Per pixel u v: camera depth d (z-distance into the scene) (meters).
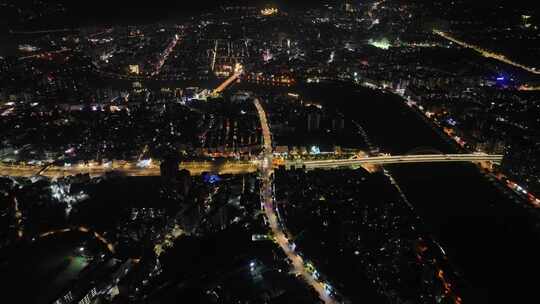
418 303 171.25
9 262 189.12
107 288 184.12
